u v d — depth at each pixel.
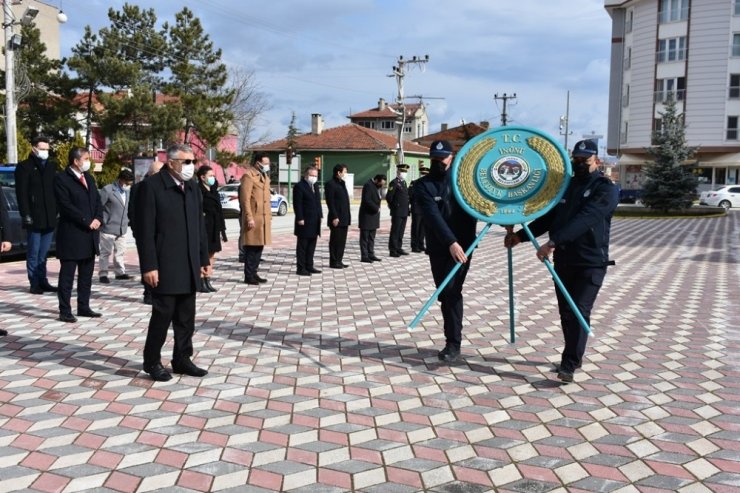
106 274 10.21
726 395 5.13
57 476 3.72
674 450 4.12
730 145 46.84
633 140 51.72
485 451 4.11
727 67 46.47
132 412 4.68
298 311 8.20
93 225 7.47
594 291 5.39
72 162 7.38
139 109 33.94
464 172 5.67
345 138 53.41
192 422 4.52
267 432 4.36
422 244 15.15
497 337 6.94
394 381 5.43
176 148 5.26
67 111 35.53
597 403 4.94
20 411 4.68
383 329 7.25
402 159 44.34
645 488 3.64
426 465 3.91
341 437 4.30
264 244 10.19
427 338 6.86
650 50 49.72
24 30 35.00
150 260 5.15
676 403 4.95
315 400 4.97
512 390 5.23
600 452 4.10
